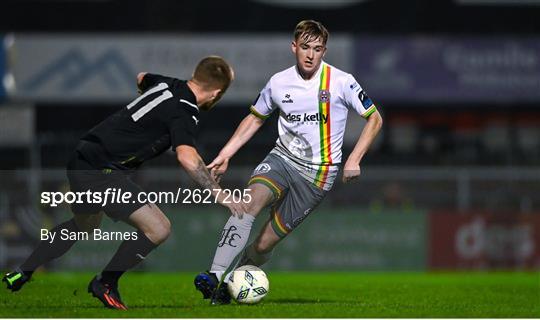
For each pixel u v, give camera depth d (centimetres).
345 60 5931
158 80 2027
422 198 4919
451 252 4744
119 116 1977
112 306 1989
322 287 3017
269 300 2408
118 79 5866
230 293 2111
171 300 2389
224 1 6206
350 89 2133
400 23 6309
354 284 3238
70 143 5309
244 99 5828
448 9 6338
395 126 5962
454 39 6041
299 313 1964
